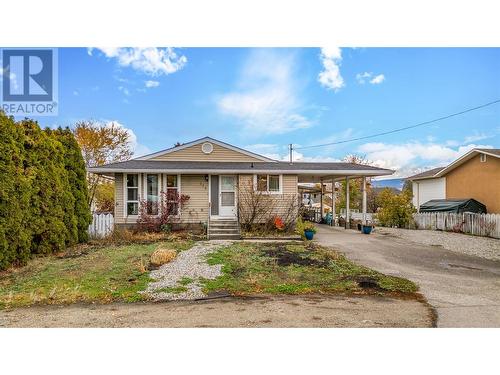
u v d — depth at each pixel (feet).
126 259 29.96
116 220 48.49
